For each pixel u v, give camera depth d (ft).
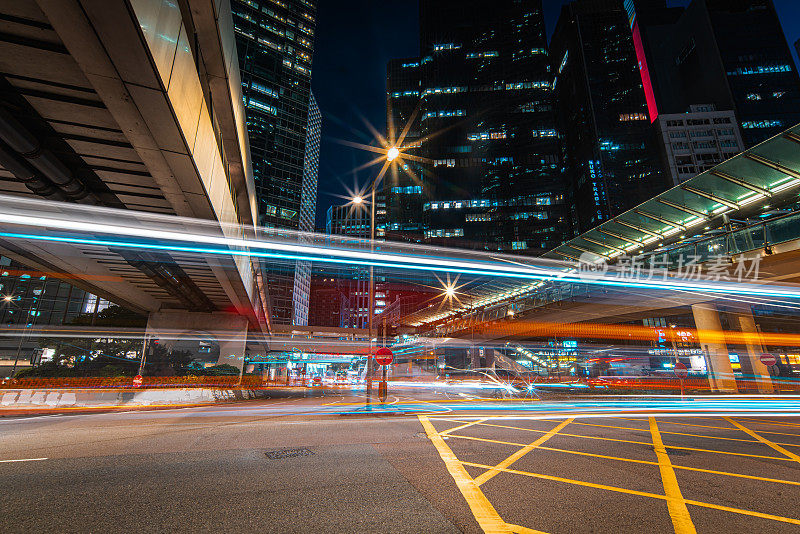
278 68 418.51
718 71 433.48
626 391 99.35
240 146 59.67
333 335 254.27
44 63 28.45
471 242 501.15
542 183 504.84
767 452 24.58
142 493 15.39
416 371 283.59
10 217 51.08
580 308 106.22
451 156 542.57
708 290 78.07
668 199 79.56
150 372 104.22
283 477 18.02
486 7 604.90
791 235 61.16
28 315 261.24
